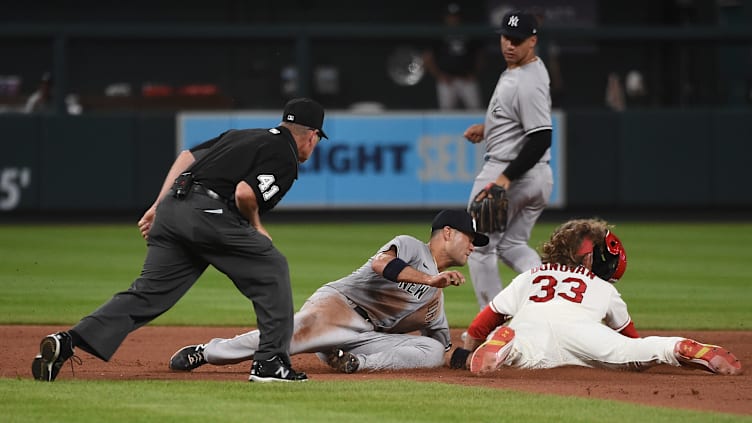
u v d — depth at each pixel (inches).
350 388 844.0
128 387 845.8
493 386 866.8
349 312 956.0
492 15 3262.8
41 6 3186.5
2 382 865.5
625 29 2576.3
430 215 2632.9
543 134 1173.7
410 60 3223.4
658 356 920.9
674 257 1977.1
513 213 1213.1
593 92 3225.9
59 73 2532.0
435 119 2623.0
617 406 776.3
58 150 2532.0
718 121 2576.3
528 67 1187.9
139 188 2549.2
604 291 954.1
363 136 2618.1
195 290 1624.0
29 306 1427.2
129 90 2965.1
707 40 2578.7
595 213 2603.3
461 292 1635.1
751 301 1503.4
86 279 1679.4
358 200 2620.6
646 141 2583.7
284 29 2559.1
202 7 3230.8
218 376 928.3
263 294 874.8
